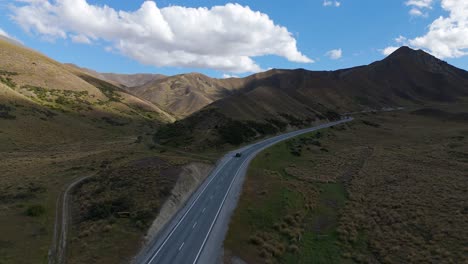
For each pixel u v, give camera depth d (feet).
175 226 133.18
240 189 179.93
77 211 143.74
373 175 217.97
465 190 170.60
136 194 152.76
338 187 201.16
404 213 147.43
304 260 115.14
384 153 288.51
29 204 147.33
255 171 219.20
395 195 173.27
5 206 142.10
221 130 317.83
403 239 124.26
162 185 161.89
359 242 128.16
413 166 235.40
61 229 125.18
